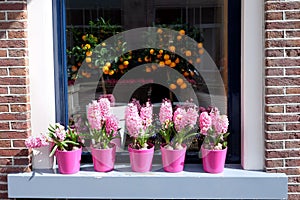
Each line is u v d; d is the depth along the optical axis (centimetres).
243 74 276
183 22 321
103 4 314
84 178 269
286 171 272
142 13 321
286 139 269
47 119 281
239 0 284
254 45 272
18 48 271
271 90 267
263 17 270
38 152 283
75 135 279
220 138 275
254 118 276
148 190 269
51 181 270
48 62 280
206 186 267
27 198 280
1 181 278
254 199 267
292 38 264
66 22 297
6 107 274
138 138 278
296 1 262
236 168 283
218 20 304
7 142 276
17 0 269
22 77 273
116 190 269
